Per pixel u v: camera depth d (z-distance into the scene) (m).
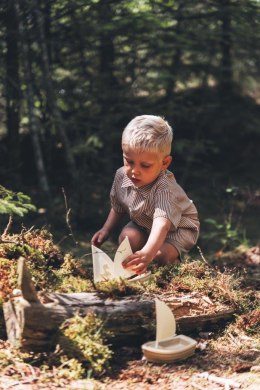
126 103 8.56
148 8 7.47
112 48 8.51
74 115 8.48
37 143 7.78
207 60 9.59
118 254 3.75
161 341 3.45
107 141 8.65
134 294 3.61
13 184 8.25
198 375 3.29
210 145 10.50
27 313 3.21
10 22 7.38
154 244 3.80
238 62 10.17
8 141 8.31
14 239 4.15
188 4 7.57
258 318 3.89
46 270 4.01
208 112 9.91
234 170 10.41
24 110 8.77
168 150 4.00
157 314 3.44
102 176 8.73
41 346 3.30
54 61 8.35
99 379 3.23
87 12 7.43
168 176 4.09
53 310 3.29
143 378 3.25
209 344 3.65
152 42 7.91
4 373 3.19
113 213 4.43
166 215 3.93
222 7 7.30
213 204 9.20
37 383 3.12
